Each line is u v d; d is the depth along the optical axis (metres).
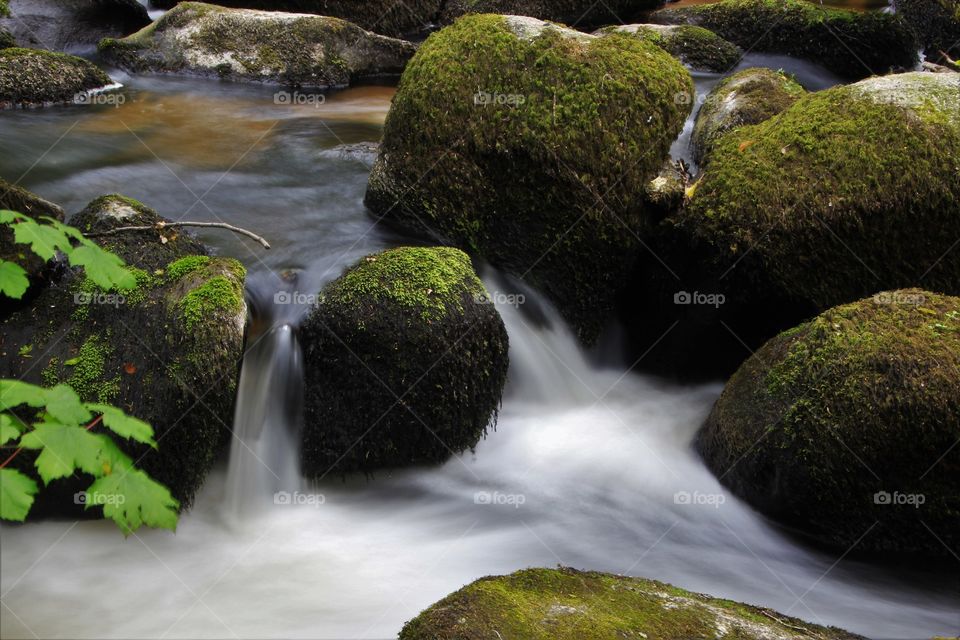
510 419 4.29
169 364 3.35
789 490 3.50
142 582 3.30
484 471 4.00
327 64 7.93
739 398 3.79
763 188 4.10
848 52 8.03
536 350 4.49
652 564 3.54
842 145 4.14
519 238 4.48
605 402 4.54
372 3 9.17
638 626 2.60
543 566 3.50
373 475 3.81
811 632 2.76
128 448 3.27
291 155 6.09
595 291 4.59
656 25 8.60
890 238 4.11
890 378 3.27
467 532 3.69
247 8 9.04
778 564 3.55
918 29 8.68
